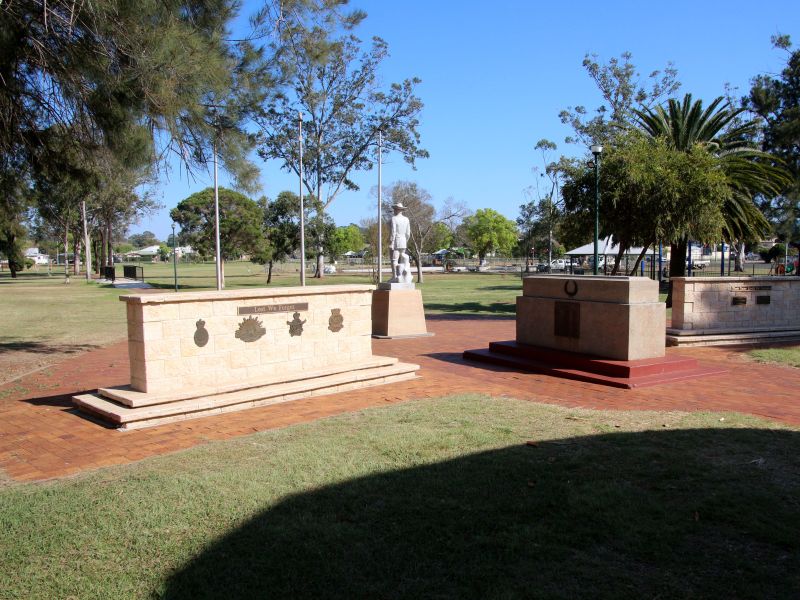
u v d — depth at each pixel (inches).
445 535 161.5
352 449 235.5
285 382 341.7
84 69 397.4
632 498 180.7
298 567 147.0
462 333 658.2
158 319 304.3
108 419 292.7
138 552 157.1
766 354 471.8
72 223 2089.1
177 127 428.5
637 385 359.9
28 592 139.6
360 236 3892.7
